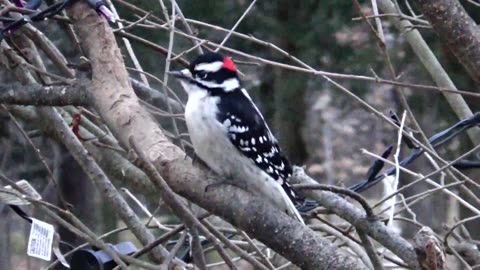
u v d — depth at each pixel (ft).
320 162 93.09
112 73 24.43
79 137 29.60
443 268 19.39
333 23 67.77
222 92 28.09
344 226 33.78
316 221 41.22
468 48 27.17
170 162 22.49
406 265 29.78
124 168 32.63
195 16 65.77
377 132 92.32
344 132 92.68
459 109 35.94
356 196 26.50
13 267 75.31
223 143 27.12
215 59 28.53
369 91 67.92
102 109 23.91
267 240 21.39
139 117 23.48
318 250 20.90
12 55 27.71
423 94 66.64
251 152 26.89
